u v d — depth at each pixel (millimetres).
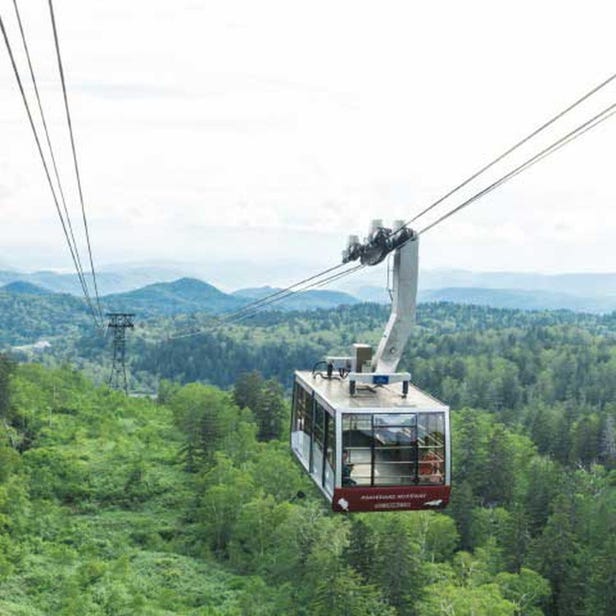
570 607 75312
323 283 38438
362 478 22328
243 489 89000
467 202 19578
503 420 170125
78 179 23906
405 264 24906
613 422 145000
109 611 63438
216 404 124875
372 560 69438
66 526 84625
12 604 62062
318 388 25438
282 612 67000
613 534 83375
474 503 95562
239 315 62062
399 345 25297
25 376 138375
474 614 60062
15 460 96500
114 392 144000
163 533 86812
